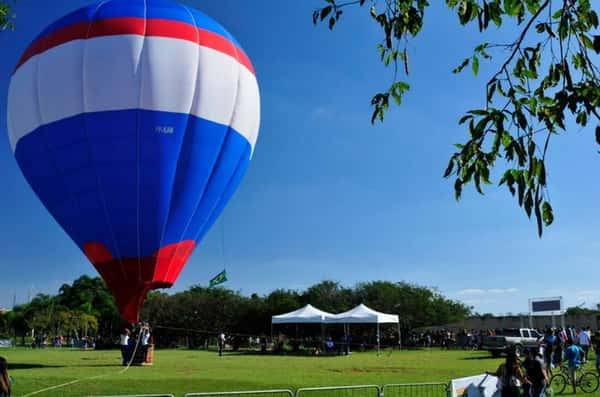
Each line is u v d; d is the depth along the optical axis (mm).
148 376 17250
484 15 4035
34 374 17562
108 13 18500
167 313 54844
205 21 19766
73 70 17703
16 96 18609
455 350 40312
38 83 18031
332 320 34281
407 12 4527
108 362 24141
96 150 17562
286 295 57531
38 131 18094
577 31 3900
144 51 17969
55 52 18000
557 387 17797
